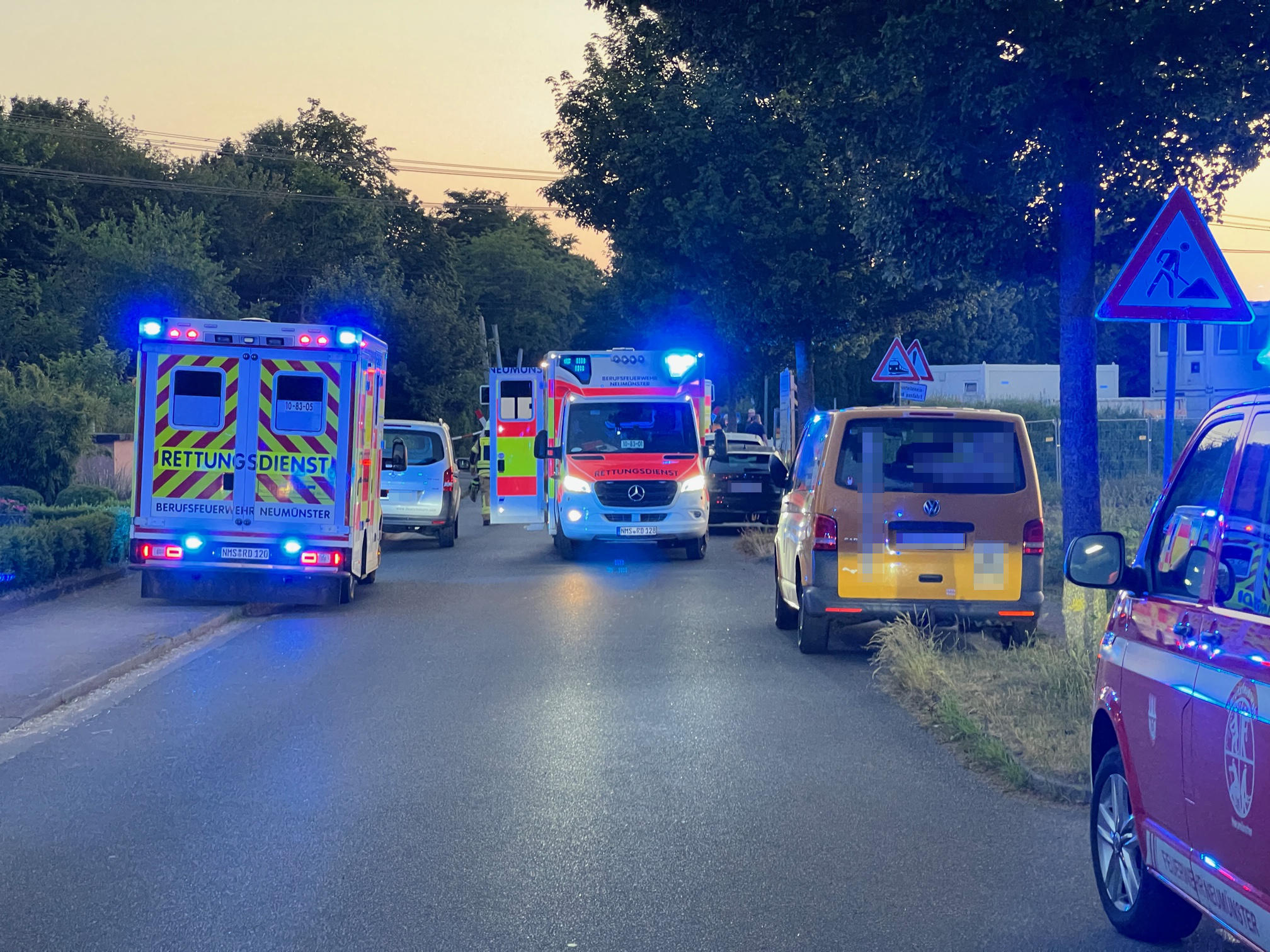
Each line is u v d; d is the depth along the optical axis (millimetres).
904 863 6039
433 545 24844
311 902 5520
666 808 6949
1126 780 4996
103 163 67188
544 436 21688
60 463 24406
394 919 5328
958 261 12242
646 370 21688
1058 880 5785
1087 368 11695
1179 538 4816
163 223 50812
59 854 6191
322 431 14922
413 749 8281
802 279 25688
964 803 7031
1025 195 11414
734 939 5098
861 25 11953
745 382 51281
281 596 14930
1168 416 8219
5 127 57375
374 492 16625
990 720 8312
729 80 13750
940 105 11320
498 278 100062
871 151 12344
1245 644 4027
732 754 8133
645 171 26734
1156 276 8102
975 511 11203
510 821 6715
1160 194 11852
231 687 10406
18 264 57969
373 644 12570
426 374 63188
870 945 5035
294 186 69625
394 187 79688
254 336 14867
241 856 6145
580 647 12344
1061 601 14047
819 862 6051
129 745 8422
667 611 14938
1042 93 10961
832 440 11375
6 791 7301
